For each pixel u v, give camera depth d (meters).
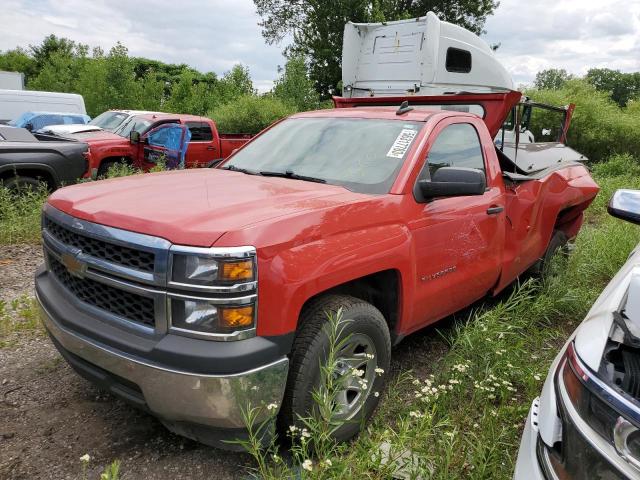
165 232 2.32
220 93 26.56
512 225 4.37
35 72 49.66
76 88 25.55
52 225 2.95
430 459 2.56
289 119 4.44
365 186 3.27
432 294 3.46
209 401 2.24
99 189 3.06
